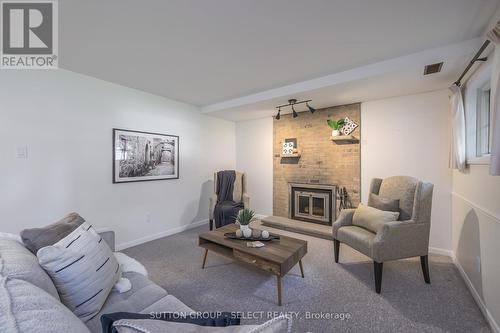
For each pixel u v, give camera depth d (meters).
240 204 3.85
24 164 2.21
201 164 4.16
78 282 1.09
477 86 2.10
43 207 2.32
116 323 0.54
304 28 1.74
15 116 2.16
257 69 2.49
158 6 1.49
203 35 1.83
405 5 1.49
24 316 0.53
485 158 1.75
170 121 3.60
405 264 2.48
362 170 3.38
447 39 1.89
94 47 2.01
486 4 1.47
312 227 3.55
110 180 2.85
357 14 1.58
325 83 2.66
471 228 2.03
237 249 2.05
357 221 2.44
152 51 2.09
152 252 2.85
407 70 2.21
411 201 2.20
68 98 2.49
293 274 2.28
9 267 0.86
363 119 3.36
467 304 1.80
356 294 1.94
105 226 2.80
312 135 3.87
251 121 4.71
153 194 3.35
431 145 2.87
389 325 1.58
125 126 3.01
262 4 1.48
